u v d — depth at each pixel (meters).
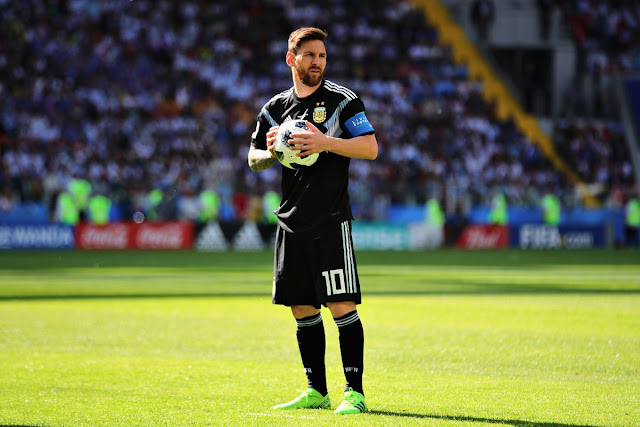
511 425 16.50
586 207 129.12
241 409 18.12
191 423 16.72
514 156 142.75
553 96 156.50
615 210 128.62
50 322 33.81
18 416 17.30
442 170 136.00
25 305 40.66
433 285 53.88
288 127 18.30
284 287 18.83
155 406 18.36
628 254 103.12
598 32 159.38
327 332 30.66
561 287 52.34
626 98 151.38
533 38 156.25
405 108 143.62
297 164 18.42
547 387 20.55
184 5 143.25
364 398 18.97
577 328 31.94
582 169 145.88
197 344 27.86
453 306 40.34
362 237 115.94
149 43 136.38
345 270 18.50
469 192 123.44
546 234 124.75
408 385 20.84
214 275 62.97
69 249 106.38
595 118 154.62
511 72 157.00
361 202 119.06
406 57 150.75
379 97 143.88
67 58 128.62
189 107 132.12
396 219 119.62
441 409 18.06
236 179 123.00
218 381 21.38
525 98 156.62
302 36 18.55
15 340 28.67
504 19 155.75
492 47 156.12
